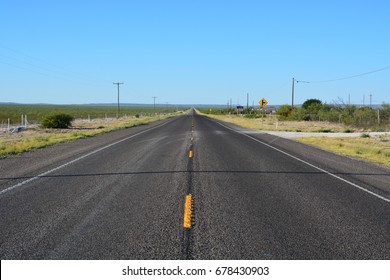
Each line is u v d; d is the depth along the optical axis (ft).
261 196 33.01
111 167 48.47
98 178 40.83
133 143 82.99
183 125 176.55
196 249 20.36
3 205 29.45
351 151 71.46
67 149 70.54
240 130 140.15
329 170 48.29
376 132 125.90
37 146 74.49
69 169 46.80
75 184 37.60
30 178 40.68
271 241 21.68
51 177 41.34
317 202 31.19
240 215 26.94
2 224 24.64
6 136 109.60
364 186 38.40
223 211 27.96
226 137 102.94
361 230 23.94
